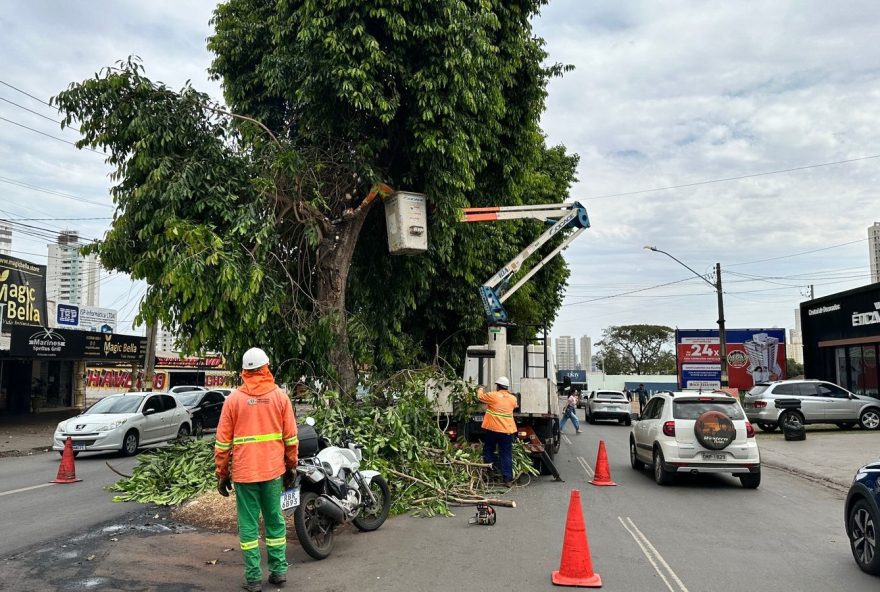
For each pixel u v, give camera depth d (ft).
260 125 37.93
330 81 37.40
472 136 41.70
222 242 32.27
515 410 42.22
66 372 112.88
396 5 37.42
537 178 79.97
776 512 32.45
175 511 29.91
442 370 41.63
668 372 265.34
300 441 23.62
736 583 20.65
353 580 20.61
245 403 19.99
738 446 38.81
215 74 48.78
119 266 35.14
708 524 29.40
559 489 38.75
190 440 38.96
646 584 20.49
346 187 41.68
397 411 35.58
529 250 47.75
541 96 51.60
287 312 37.68
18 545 24.47
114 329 125.39
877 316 84.84
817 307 100.89
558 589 19.86
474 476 36.40
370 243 47.19
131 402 60.80
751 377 123.44
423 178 42.22
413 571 21.59
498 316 45.78
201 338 32.50
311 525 23.04
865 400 78.23
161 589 19.48
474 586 20.06
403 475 31.76
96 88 34.19
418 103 38.29
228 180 35.40
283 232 40.01
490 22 40.40
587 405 111.65
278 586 19.94
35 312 93.45
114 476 44.27
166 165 33.63
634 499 35.63
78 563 22.07
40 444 66.33
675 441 39.27
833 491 39.58
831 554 24.31
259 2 49.29
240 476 19.56
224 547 24.25
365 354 40.57
